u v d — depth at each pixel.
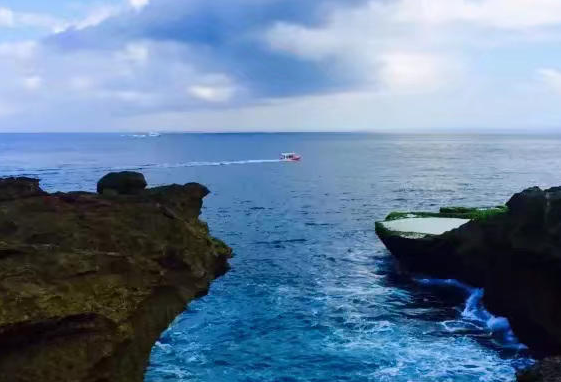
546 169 119.44
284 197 75.06
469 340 24.19
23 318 14.30
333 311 27.94
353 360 22.11
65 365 14.84
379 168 126.12
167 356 22.25
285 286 32.41
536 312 22.97
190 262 26.08
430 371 21.14
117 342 16.52
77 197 26.12
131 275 19.25
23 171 108.94
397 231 34.62
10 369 13.96
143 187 32.25
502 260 25.89
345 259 39.34
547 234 22.22
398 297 30.20
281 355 22.58
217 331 25.05
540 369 15.59
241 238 46.97
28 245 17.02
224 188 85.69
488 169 119.94
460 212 40.97
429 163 142.25
